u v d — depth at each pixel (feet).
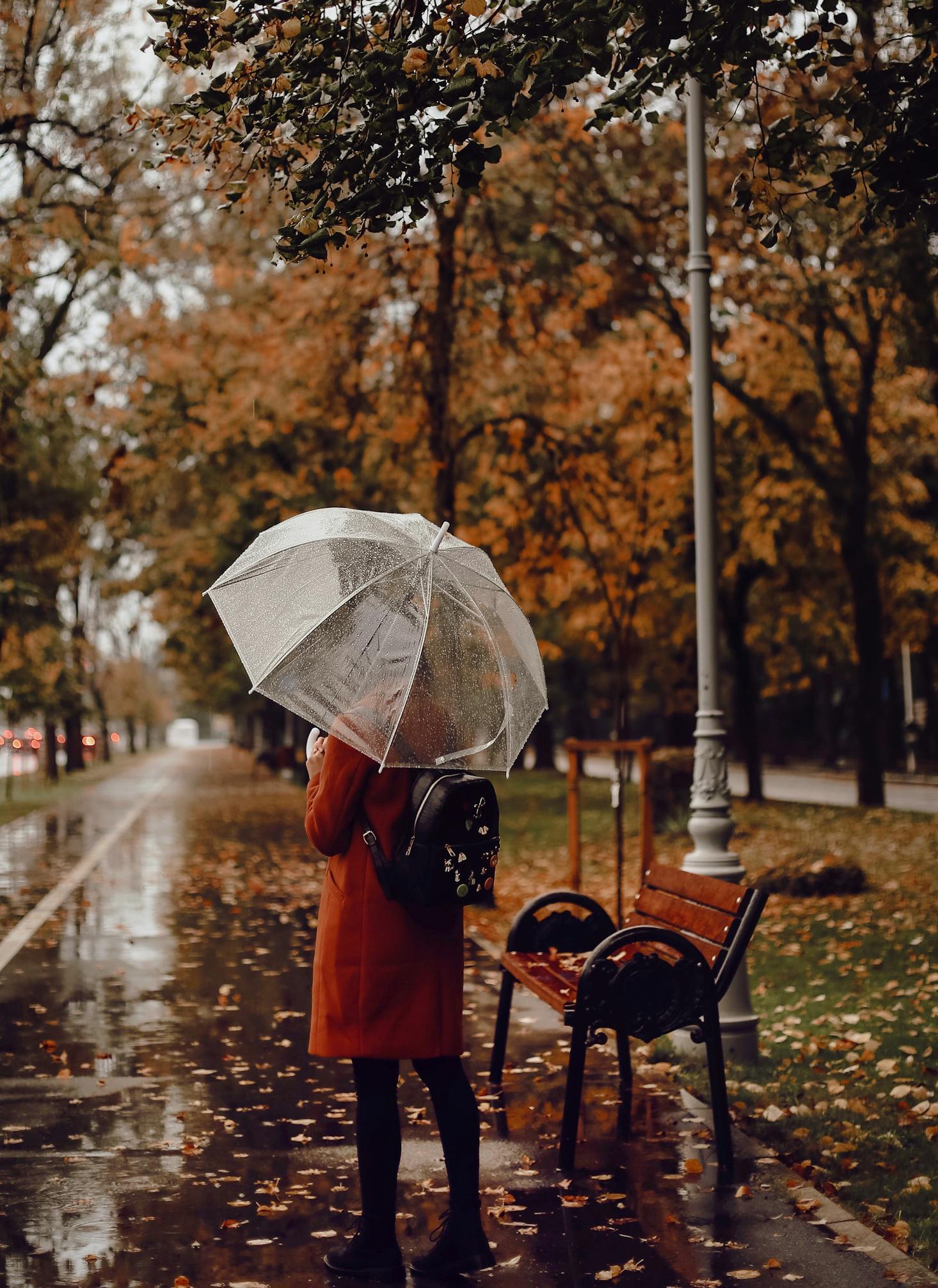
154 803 111.45
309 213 16.35
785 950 34.37
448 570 15.21
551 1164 18.11
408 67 15.29
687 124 26.04
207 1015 27.96
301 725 179.63
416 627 14.65
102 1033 26.30
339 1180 17.54
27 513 83.76
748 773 93.20
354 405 55.88
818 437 79.10
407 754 14.33
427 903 14.33
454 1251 14.48
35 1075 23.09
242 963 34.19
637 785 128.77
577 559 76.13
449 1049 14.83
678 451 68.13
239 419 68.59
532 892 48.75
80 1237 15.51
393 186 16.12
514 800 109.70
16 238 47.57
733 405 79.05
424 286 53.31
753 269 64.28
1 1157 18.48
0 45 41.96
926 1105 20.57
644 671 108.47
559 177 55.42
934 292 54.08
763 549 81.41
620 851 36.35
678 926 21.06
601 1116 20.49
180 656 121.29
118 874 55.42
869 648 79.10
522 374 58.13
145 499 91.45
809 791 125.49
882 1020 26.68
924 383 69.15
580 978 18.10
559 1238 15.48
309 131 16.44
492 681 15.06
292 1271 14.55
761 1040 25.59
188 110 17.35
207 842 71.92
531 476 58.39
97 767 225.56
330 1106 21.17
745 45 16.52
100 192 48.70
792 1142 19.15
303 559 15.15
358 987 14.64
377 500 77.15
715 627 25.12
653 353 66.33
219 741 616.80
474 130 15.87
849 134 33.73
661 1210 16.35
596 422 74.02
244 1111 20.86
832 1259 14.80
